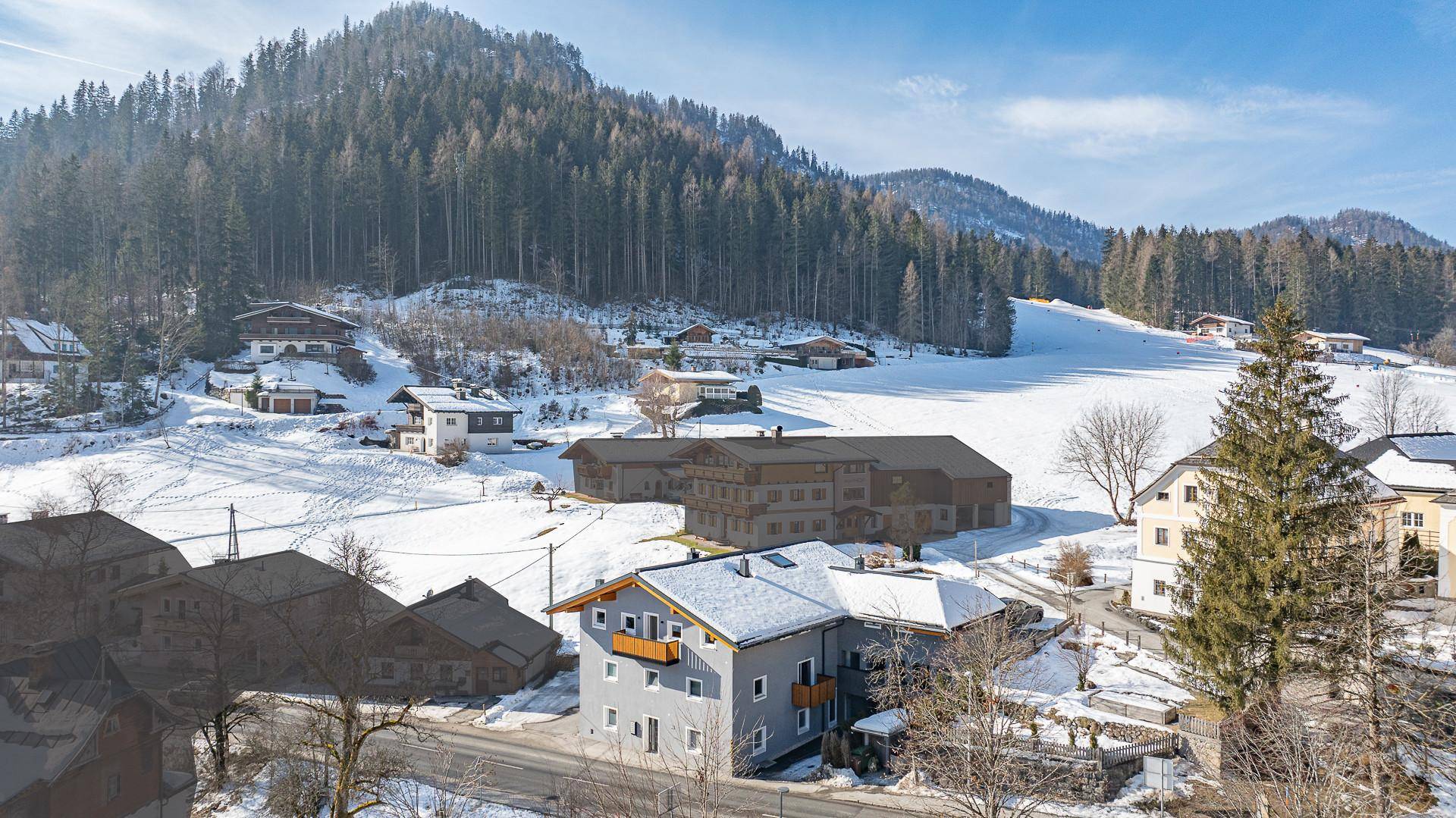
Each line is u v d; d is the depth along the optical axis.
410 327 143.00
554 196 196.00
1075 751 29.28
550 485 88.19
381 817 28.27
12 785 13.81
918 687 33.41
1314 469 30.02
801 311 195.12
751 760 33.91
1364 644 24.50
